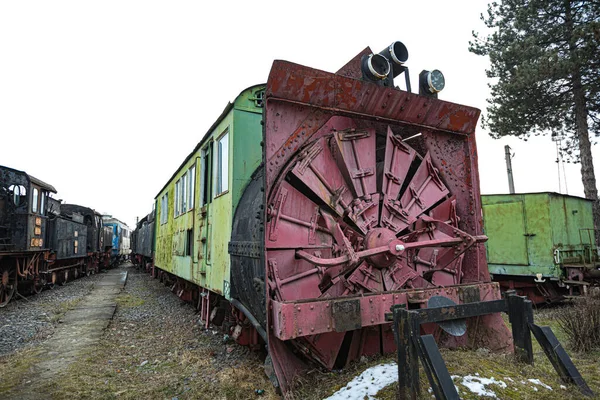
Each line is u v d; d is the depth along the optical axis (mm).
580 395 2852
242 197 4844
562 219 9969
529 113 13445
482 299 3836
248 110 5242
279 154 3424
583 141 12773
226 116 5590
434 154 4438
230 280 4766
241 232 4219
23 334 6875
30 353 5582
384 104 3873
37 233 12648
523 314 3336
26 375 4598
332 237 3754
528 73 11664
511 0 13492
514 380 3014
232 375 4227
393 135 4168
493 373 3104
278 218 3363
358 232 3812
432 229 4129
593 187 12570
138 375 4555
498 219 10398
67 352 5582
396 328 2762
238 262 4230
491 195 10586
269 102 3381
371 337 3836
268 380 4004
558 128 14016
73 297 12094
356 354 3727
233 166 5012
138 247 24938
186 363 4879
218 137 5973
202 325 6934
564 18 12906
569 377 2994
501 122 13883
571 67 11188
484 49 14352
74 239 17547
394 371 3195
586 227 10852
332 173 3814
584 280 9070
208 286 6105
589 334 4902
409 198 4207
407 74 4199
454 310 2943
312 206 3674
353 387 3078
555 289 9867
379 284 3801
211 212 6152
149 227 18562
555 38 12836
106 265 27328
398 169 4164
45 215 13648
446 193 4434
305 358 3596
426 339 2566
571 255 9922
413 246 3508
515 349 3408
